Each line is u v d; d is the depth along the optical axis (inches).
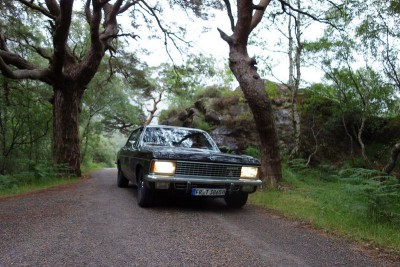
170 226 184.9
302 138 670.5
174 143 272.2
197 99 931.3
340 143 701.9
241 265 129.7
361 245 162.6
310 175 524.1
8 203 248.8
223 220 207.2
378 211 204.2
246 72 361.4
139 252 139.8
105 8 592.4
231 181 224.1
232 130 688.4
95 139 1341.0
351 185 215.6
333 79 587.5
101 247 144.7
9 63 435.2
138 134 303.0
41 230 169.2
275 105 722.8
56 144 492.4
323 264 135.0
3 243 146.6
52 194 301.4
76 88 492.4
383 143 700.0
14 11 569.6
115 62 812.0
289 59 577.0
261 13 397.7
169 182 211.0
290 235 177.8
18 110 687.7
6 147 751.1
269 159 363.9
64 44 421.4
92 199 270.7
